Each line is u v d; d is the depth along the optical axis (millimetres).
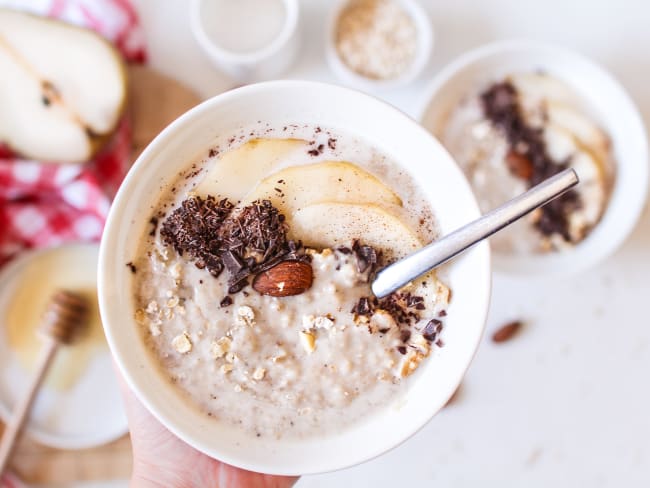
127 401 435
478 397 531
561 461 532
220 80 533
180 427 319
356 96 326
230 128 332
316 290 322
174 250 324
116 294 322
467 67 512
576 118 524
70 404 522
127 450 522
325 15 534
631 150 520
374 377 328
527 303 533
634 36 533
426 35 523
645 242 537
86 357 529
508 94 528
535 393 532
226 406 325
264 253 316
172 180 328
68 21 525
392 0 531
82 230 537
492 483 530
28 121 513
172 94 526
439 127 528
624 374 533
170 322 323
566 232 517
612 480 531
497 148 528
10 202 531
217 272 319
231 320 322
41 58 511
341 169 328
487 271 324
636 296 535
